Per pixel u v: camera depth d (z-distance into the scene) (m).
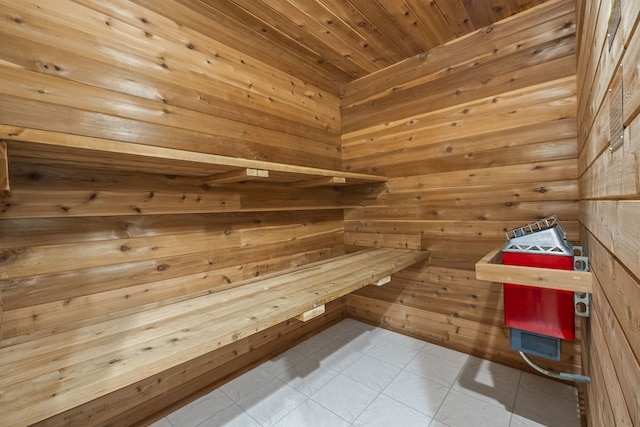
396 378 1.97
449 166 2.24
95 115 1.39
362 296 2.89
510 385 1.85
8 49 1.17
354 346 2.43
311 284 1.66
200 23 1.81
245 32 2.05
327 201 2.73
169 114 1.66
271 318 1.23
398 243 2.56
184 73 1.73
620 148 0.59
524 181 1.92
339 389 1.88
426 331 2.45
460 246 2.22
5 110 1.17
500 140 2.00
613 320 0.71
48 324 1.26
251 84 2.11
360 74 2.68
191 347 1.00
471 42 2.10
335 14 1.88
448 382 1.91
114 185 1.45
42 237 1.26
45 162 1.21
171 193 1.65
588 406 1.35
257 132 2.15
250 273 2.10
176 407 1.73
